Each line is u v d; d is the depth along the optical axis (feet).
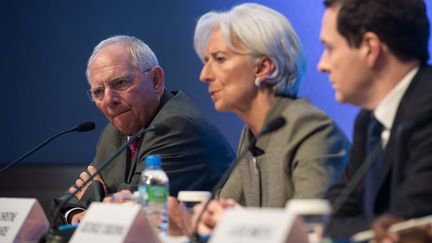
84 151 47.65
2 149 48.26
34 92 48.01
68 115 47.70
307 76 40.91
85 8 47.16
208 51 23.12
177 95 30.96
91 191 28.76
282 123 19.80
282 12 41.68
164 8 45.78
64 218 27.86
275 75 22.61
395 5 17.24
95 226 17.65
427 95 16.88
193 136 29.66
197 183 29.43
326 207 13.75
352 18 17.30
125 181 30.19
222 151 30.53
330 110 40.73
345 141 22.04
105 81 30.04
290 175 21.81
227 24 22.75
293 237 13.35
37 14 47.75
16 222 20.76
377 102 17.65
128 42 30.60
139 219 17.16
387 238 13.65
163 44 45.70
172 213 21.31
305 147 21.49
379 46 17.26
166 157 29.17
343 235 16.17
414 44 17.30
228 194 24.25
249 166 22.90
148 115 30.35
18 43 48.03
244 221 13.91
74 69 47.55
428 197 15.94
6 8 48.01
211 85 23.08
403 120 16.99
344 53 17.52
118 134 31.32
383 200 17.52
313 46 40.93
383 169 17.28
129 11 46.34
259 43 22.45
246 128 23.82
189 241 17.93
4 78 48.26
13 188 47.65
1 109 48.57
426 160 16.30
